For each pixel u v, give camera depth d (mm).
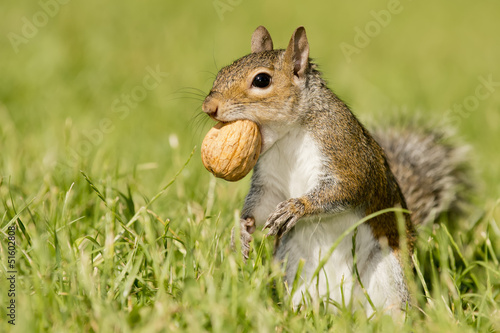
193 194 10062
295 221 7906
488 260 9234
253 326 6195
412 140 11711
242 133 7895
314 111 8258
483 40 23781
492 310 7637
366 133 8789
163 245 7949
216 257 7762
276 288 7562
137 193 10070
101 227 8516
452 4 28781
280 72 8164
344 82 18922
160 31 22484
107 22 22984
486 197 11656
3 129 12805
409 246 8836
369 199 8414
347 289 8344
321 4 27688
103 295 6660
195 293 6434
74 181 9375
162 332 5930
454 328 6379
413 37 24281
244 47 21234
